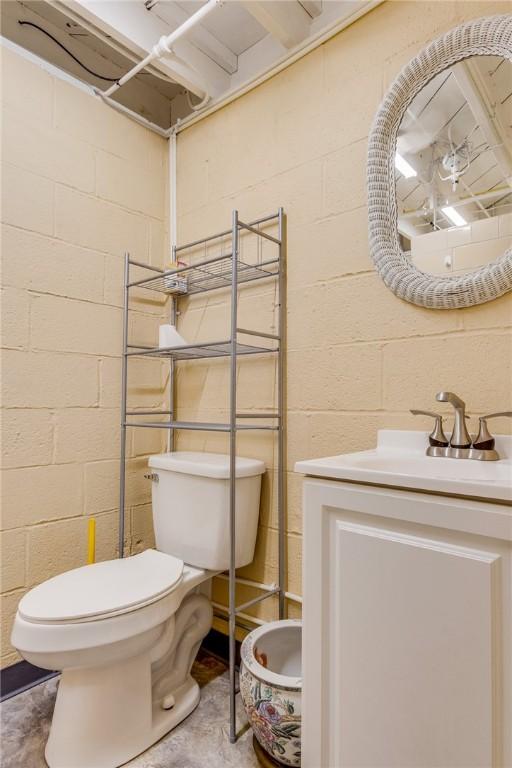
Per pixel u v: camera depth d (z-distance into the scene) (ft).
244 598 5.46
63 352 5.35
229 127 5.95
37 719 4.31
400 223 4.29
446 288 3.93
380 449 4.25
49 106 5.31
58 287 5.33
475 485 2.36
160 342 5.56
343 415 4.66
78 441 5.45
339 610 2.85
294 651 4.56
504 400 3.72
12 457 4.82
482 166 3.87
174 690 4.58
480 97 3.87
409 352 4.23
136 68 5.45
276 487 5.17
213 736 4.14
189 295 6.43
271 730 3.54
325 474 2.98
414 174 4.22
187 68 5.71
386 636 2.64
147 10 5.45
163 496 5.22
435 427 3.81
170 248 6.60
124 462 5.71
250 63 6.15
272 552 5.17
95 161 5.79
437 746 2.42
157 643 4.14
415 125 4.21
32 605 3.57
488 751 2.26
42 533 5.05
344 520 2.91
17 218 4.97
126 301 5.95
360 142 4.67
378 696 2.65
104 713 3.73
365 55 4.66
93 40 6.23
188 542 4.91
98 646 3.45
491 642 2.28
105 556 5.70
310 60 5.12
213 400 5.98
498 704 2.28
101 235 5.83
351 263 4.67
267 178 5.48
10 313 4.87
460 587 2.39
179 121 6.50
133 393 6.17
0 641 4.64
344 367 4.67
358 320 4.59
